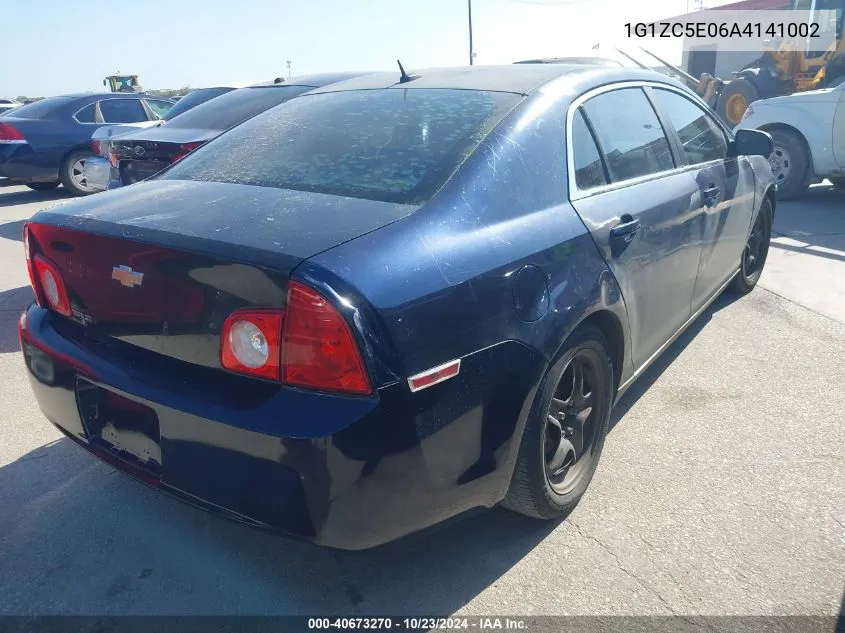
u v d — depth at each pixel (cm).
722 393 378
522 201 246
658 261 315
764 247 532
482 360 213
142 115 1188
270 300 192
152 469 223
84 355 234
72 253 237
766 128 916
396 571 249
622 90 331
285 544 264
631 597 234
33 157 1084
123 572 248
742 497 286
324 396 189
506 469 229
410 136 260
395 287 195
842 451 319
